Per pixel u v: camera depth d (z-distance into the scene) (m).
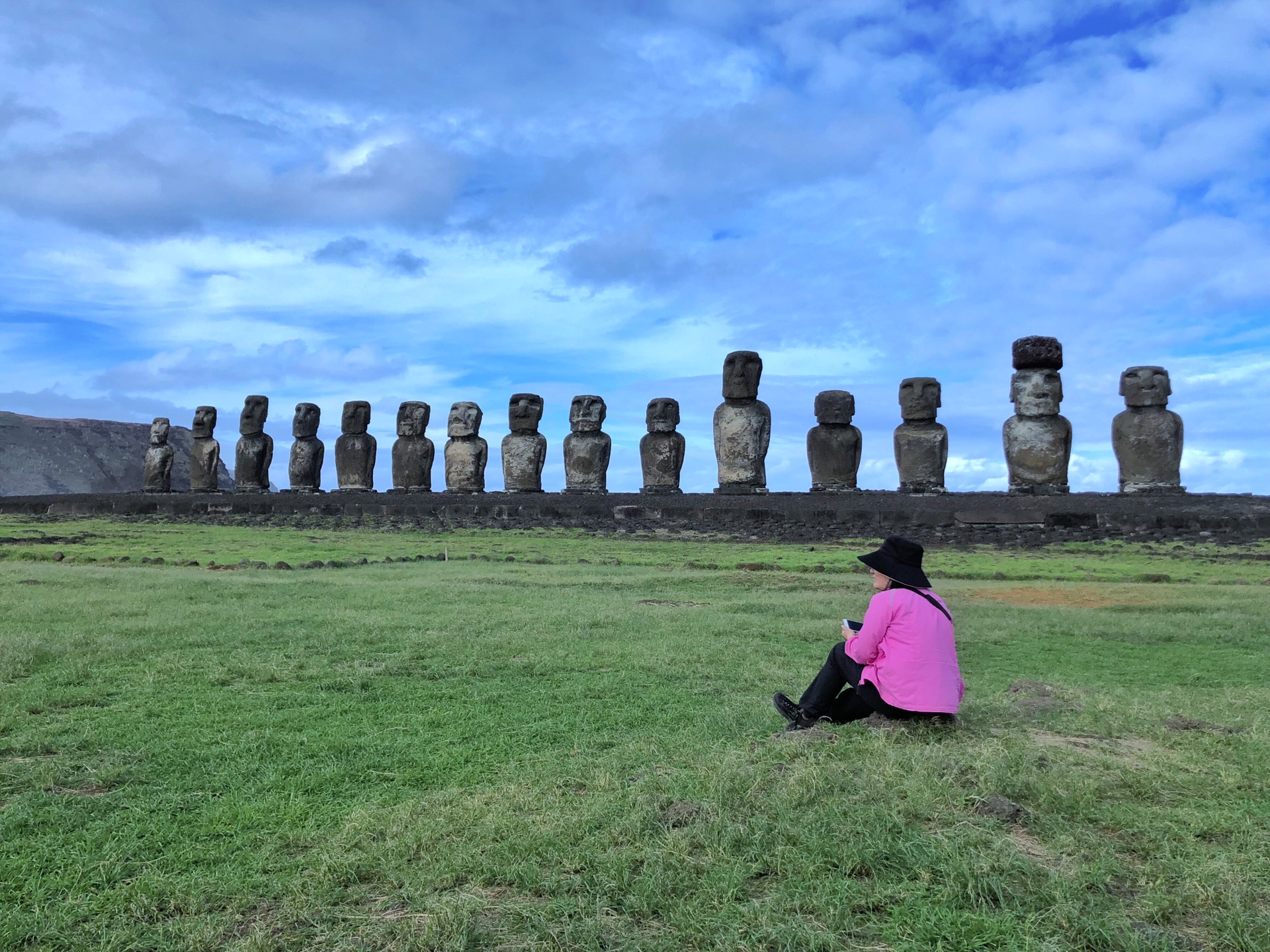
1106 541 24.84
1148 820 4.16
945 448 32.47
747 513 29.70
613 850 3.83
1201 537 24.94
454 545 24.39
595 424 36.59
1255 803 4.44
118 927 3.34
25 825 4.25
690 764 5.01
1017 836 4.03
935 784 4.39
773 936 3.18
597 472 36.34
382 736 5.78
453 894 3.51
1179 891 3.48
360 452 39.69
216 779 4.92
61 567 17.23
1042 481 30.97
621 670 7.96
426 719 6.20
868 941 3.22
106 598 12.07
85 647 8.46
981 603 13.50
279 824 4.29
